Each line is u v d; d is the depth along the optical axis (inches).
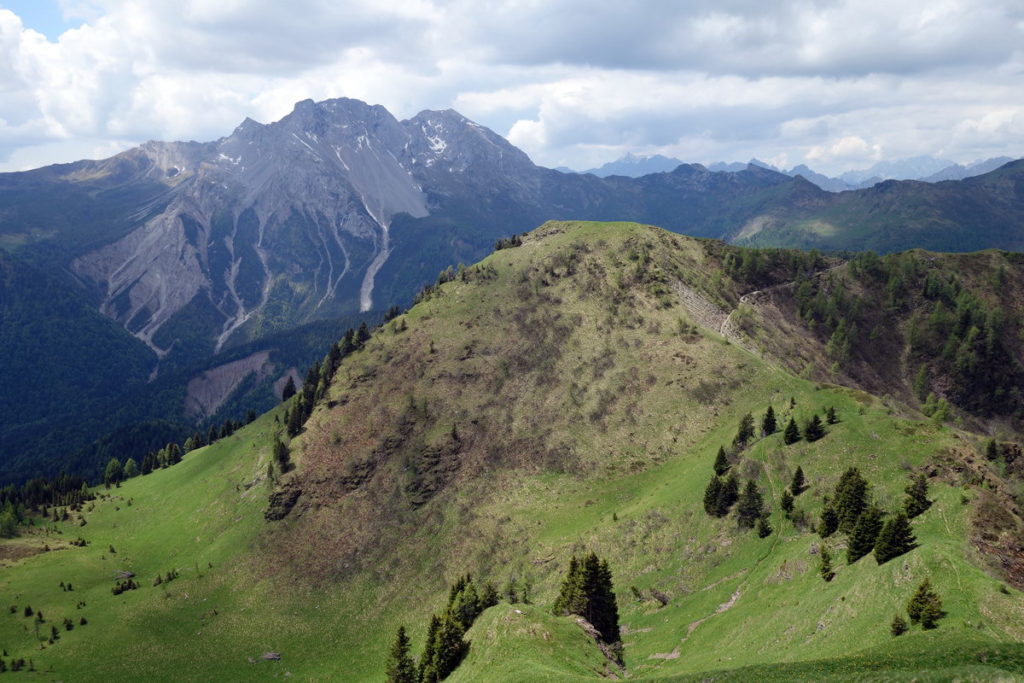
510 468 6328.7
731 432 5541.3
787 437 4697.3
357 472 6722.4
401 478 6555.1
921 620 2306.8
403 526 6107.3
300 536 6318.9
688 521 4512.8
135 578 6250.0
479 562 5339.6
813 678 2076.8
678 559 4234.7
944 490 3324.3
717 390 6235.2
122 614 5590.6
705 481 4800.7
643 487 5452.8
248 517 6727.4
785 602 3166.8
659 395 6461.6
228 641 5211.6
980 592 2316.7
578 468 6058.1
